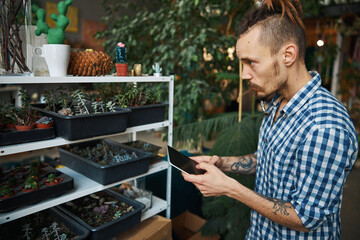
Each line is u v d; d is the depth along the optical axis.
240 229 1.68
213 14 2.30
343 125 0.69
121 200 1.27
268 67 0.73
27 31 0.93
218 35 2.24
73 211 1.17
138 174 1.19
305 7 2.09
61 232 1.03
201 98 2.35
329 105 0.72
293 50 0.72
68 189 1.01
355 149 0.71
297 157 0.74
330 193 0.70
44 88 1.38
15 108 0.99
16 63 0.91
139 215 1.18
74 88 1.24
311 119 0.73
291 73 0.76
